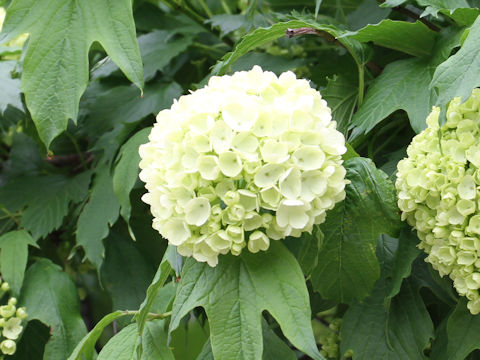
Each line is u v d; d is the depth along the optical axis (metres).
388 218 0.40
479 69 0.36
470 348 0.39
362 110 0.43
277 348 0.39
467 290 0.38
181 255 0.39
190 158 0.36
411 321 0.42
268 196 0.35
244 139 0.35
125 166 0.47
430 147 0.38
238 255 0.37
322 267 0.41
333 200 0.36
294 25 0.42
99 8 0.44
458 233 0.37
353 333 0.43
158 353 0.40
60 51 0.44
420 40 0.43
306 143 0.36
